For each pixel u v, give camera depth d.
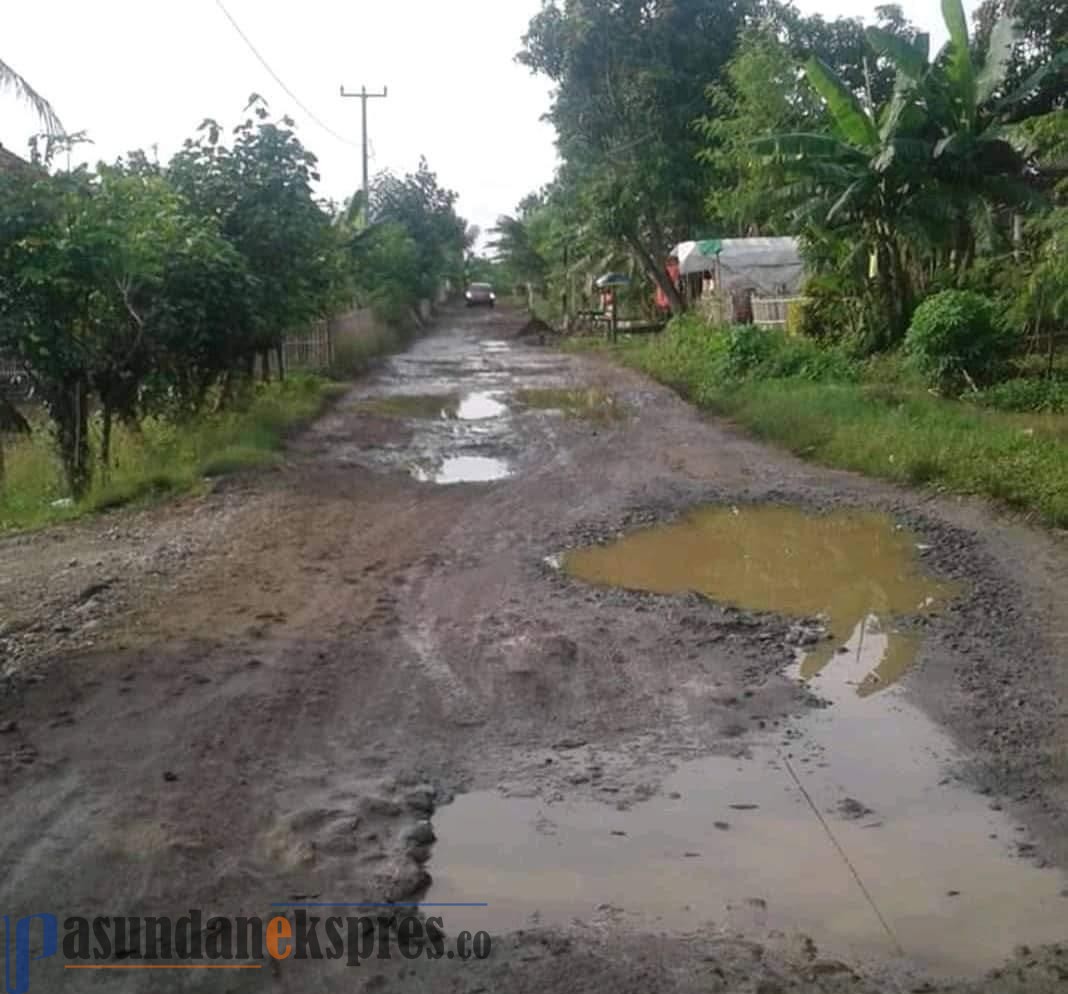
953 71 18.72
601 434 15.45
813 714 5.63
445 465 13.40
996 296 17.55
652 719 5.59
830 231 19.77
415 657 6.51
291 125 17.03
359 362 27.23
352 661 6.44
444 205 58.81
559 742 5.32
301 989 3.44
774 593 7.82
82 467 12.18
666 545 9.23
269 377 20.55
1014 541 8.87
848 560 8.62
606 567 8.56
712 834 4.43
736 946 3.66
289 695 5.89
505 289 94.56
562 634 6.91
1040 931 3.72
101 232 10.33
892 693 5.89
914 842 4.34
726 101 27.86
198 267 13.39
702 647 6.66
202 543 9.36
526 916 3.87
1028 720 5.46
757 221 28.39
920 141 18.58
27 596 7.80
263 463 13.01
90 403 13.65
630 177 33.38
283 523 10.12
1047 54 23.06
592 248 37.88
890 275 19.45
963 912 3.85
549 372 26.03
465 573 8.38
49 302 10.45
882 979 3.46
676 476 12.11
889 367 17.66
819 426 13.73
